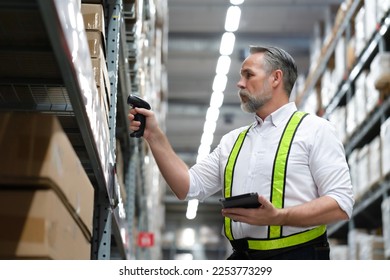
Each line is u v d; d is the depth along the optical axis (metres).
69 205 1.62
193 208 12.73
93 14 2.39
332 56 7.90
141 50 4.03
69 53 1.46
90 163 2.39
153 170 7.66
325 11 9.75
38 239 1.40
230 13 6.81
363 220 7.57
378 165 5.54
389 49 5.89
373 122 5.87
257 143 2.36
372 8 5.75
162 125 8.41
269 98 2.39
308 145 2.26
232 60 11.12
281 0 9.70
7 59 1.87
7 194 1.43
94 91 1.92
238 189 2.33
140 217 6.35
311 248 2.20
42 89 2.12
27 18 1.60
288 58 2.44
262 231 2.21
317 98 8.47
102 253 2.64
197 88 12.34
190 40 10.71
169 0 9.69
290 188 2.23
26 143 1.44
